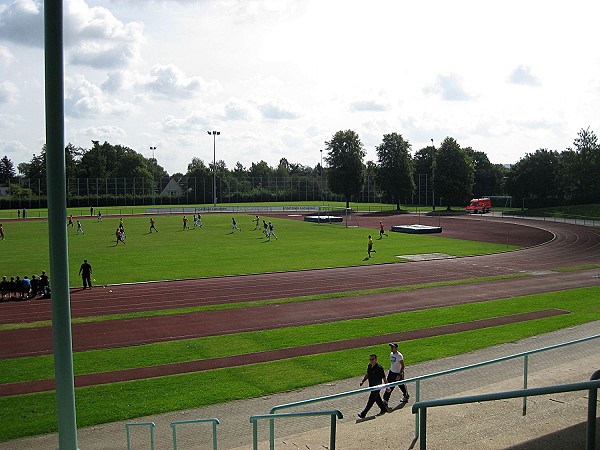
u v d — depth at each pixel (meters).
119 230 61.59
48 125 7.96
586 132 111.81
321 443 11.83
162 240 63.88
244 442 14.26
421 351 22.66
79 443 14.80
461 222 91.69
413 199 147.38
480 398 6.16
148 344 24.31
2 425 16.09
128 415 16.58
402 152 124.31
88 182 137.12
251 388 18.70
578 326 26.30
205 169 166.00
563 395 12.22
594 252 56.09
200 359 22.11
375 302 32.78
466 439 9.34
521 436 8.77
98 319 28.66
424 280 40.19
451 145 119.94
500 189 147.75
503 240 66.25
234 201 151.88
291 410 16.17
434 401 6.94
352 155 124.38
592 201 111.50
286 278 40.62
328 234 72.12
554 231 76.62
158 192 145.88
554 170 114.12
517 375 14.97
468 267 46.25
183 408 17.05
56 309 8.08
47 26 7.86
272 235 69.69
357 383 19.05
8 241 62.44
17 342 24.75
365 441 11.38
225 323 27.92
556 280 40.16
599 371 5.80
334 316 29.36
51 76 7.92
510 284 38.53
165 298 33.78
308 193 159.25
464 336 24.95
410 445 10.78
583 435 8.55
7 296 34.09
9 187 132.50
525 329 25.94
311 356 22.34
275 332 26.14
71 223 82.56
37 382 19.69
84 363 21.69
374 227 82.81
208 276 41.06
